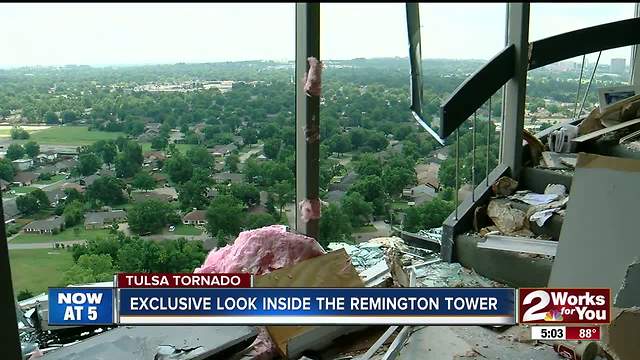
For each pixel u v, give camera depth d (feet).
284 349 8.49
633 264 8.59
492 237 11.41
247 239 9.52
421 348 8.75
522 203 12.06
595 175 9.77
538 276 10.36
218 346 8.19
